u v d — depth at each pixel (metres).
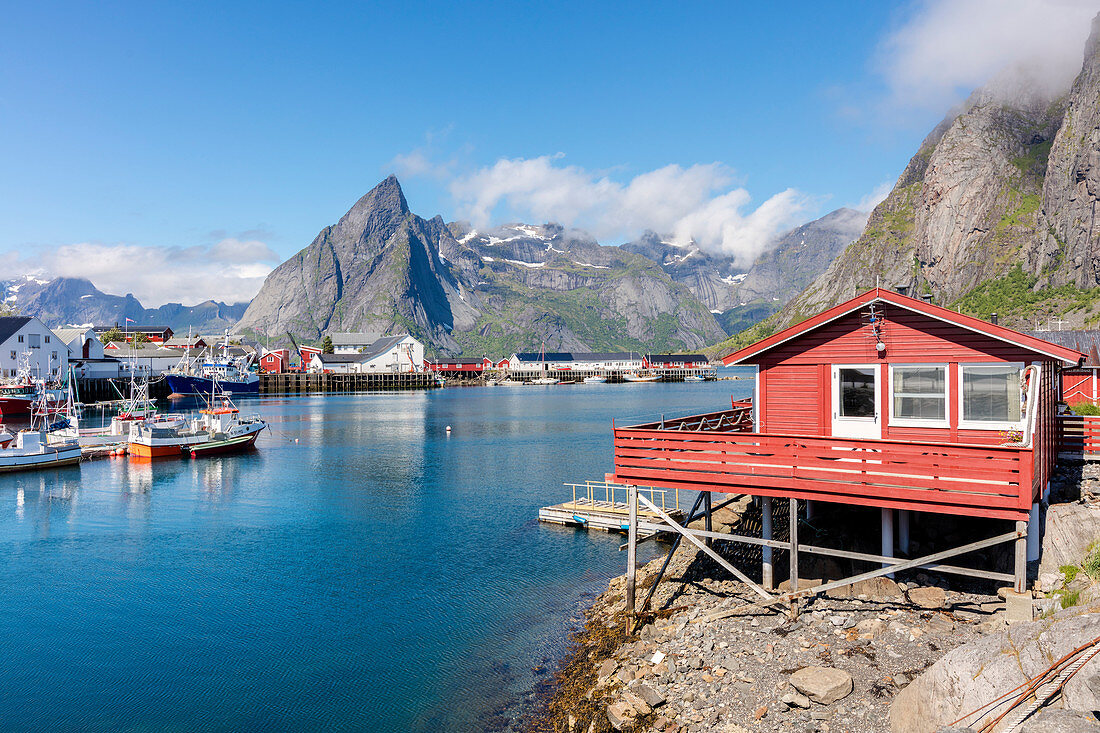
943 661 12.69
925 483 17.14
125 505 45.03
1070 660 10.51
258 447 74.56
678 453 20.67
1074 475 25.59
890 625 17.23
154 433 65.81
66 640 23.31
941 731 10.39
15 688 20.02
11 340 118.19
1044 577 17.55
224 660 21.77
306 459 65.56
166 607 26.39
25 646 22.89
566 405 140.12
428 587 28.05
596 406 136.25
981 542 16.58
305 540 35.81
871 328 20.64
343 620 24.83
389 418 111.00
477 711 18.33
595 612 24.23
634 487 21.66
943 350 19.64
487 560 31.42
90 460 64.69
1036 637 11.66
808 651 16.92
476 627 23.83
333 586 28.48
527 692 19.19
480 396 177.88
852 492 18.11
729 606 20.72
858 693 14.81
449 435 85.75
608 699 17.50
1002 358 18.81
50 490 50.31
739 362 22.61
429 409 131.00
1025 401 18.50
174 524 39.69
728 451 19.92
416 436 84.81
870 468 17.89
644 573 26.62
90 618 25.30
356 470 58.81
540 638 22.64
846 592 19.55
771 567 20.48
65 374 128.38
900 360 20.25
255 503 45.41
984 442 19.05
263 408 133.62
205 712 18.64
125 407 109.75
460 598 26.70
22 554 33.62
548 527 37.06
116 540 36.19
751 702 15.44
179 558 32.78
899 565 17.78
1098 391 46.94
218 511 43.09
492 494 47.66
